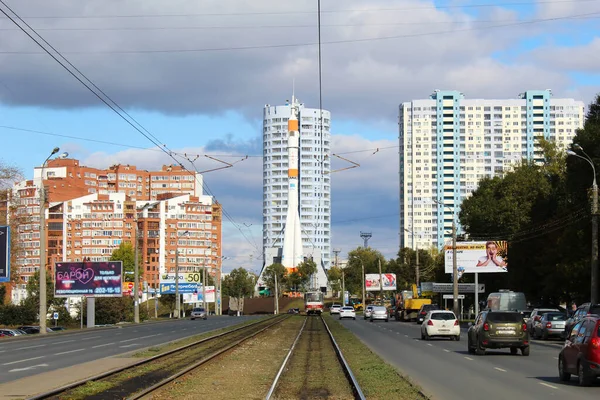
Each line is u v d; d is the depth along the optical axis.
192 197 195.88
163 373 25.00
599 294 59.97
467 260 91.38
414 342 44.88
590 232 61.31
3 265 67.38
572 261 63.12
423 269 158.38
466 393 19.39
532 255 81.81
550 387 20.84
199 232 194.38
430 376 24.08
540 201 80.88
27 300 95.56
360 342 43.03
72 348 39.78
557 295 74.62
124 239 188.38
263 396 18.92
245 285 178.88
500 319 33.41
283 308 178.62
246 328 65.88
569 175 65.44
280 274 192.50
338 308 128.12
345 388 20.72
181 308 156.12
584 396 18.73
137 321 87.12
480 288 98.31
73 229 187.50
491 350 37.66
